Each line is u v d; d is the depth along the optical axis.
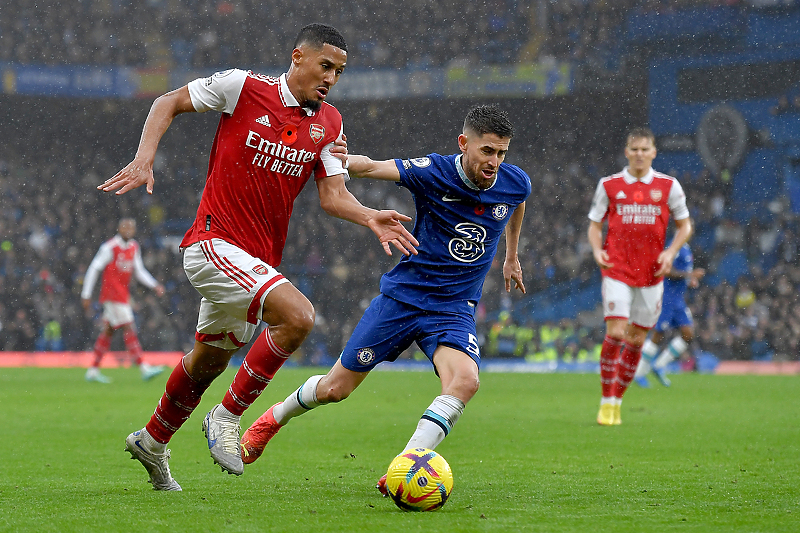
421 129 112.44
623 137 108.31
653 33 102.56
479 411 37.03
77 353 89.31
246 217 16.56
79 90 101.62
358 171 17.53
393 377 64.69
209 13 112.88
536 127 110.19
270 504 15.12
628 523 13.34
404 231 16.66
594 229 32.34
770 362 81.38
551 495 16.44
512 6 109.31
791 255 94.94
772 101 98.50
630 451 23.94
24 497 16.06
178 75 104.00
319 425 31.39
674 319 51.41
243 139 16.33
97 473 19.81
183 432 28.50
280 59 112.50
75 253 103.56
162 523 13.09
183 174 115.06
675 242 31.58
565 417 34.28
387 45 111.50
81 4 111.56
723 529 12.94
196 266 16.53
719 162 100.75
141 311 95.12
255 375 16.31
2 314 95.25
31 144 113.75
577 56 105.94
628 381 31.66
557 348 86.19
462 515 13.95
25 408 36.75
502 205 18.00
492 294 100.44
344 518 13.57
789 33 97.00
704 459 22.25
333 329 97.19
